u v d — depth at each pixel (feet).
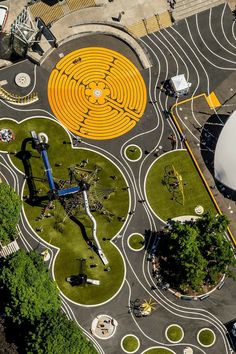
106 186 431.02
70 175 431.02
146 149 441.68
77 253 417.90
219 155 424.46
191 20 469.57
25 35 442.91
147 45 462.19
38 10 460.55
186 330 409.90
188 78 458.91
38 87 448.24
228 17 472.44
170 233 413.39
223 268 402.52
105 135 442.50
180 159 440.86
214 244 401.70
